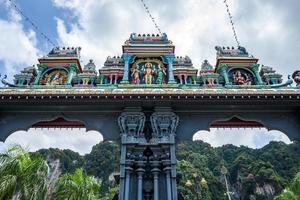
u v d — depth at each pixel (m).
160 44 18.08
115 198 14.15
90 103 15.15
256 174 90.25
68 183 19.11
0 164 15.03
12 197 14.09
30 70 16.97
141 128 14.72
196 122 15.51
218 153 119.94
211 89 15.24
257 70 17.34
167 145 14.15
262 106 15.47
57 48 18.38
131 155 13.96
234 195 91.62
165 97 14.85
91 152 105.25
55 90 14.97
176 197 12.99
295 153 103.12
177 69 17.44
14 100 14.80
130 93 14.77
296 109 15.61
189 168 88.38
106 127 15.31
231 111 15.58
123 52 17.88
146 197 13.46
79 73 17.67
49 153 97.31
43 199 15.52
